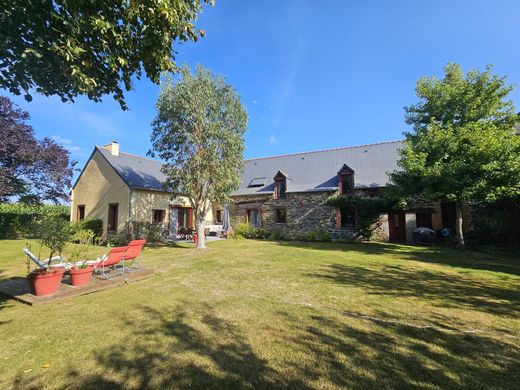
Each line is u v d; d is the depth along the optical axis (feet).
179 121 38.09
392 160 55.42
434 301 15.28
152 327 11.58
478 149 30.25
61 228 17.12
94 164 56.80
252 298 15.69
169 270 23.88
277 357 9.09
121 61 9.21
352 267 25.27
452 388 7.44
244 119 41.39
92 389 7.44
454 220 47.24
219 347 9.79
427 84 39.78
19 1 7.71
